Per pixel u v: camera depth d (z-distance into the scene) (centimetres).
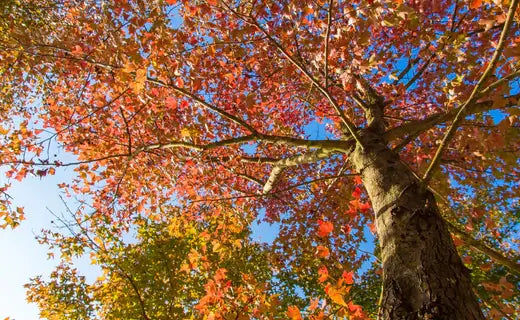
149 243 715
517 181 430
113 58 366
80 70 464
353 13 295
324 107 567
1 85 643
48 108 573
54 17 593
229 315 304
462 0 365
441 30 402
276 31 393
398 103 562
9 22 530
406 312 172
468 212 443
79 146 512
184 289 675
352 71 385
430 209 220
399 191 238
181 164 529
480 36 376
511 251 629
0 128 438
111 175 561
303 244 513
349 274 245
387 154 282
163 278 659
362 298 768
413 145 482
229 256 564
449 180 365
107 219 607
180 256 687
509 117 215
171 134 496
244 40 380
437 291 171
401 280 188
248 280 355
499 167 337
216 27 414
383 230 225
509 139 246
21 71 566
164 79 347
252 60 465
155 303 626
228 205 533
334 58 392
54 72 507
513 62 256
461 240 271
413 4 370
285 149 639
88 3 486
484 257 650
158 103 454
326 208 536
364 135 325
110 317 673
